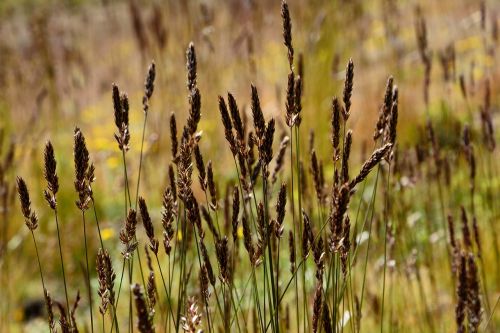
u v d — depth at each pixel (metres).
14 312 4.00
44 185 4.95
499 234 3.42
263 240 1.66
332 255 1.80
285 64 7.08
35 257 4.64
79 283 4.53
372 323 3.10
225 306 1.96
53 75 5.68
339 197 1.51
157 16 4.79
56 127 5.62
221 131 5.23
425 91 3.21
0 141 3.85
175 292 3.72
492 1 9.30
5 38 7.08
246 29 5.34
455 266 2.73
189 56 1.64
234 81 5.78
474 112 5.46
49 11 7.92
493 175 4.00
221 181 4.47
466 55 7.20
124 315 3.84
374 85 6.34
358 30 6.18
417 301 3.27
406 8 8.97
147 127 5.51
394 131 1.82
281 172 2.12
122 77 7.57
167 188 1.70
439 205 3.85
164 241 1.72
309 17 5.55
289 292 3.34
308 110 4.87
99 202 5.16
